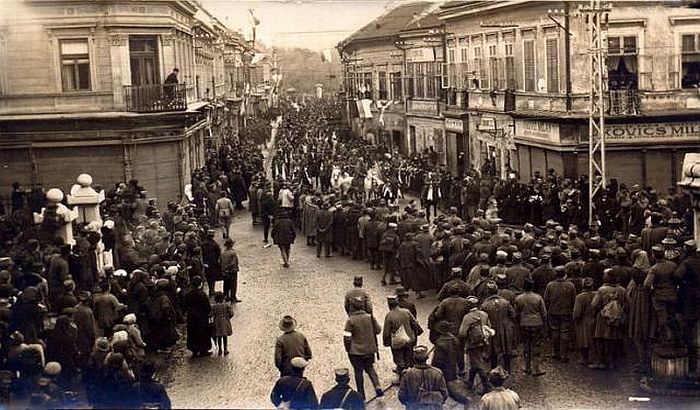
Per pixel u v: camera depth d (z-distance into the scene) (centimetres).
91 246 2022
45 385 1291
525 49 3738
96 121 3434
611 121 3197
